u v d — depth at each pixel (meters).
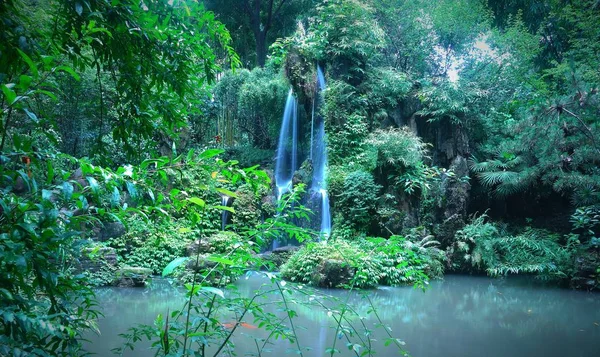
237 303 2.42
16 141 1.68
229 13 21.73
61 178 1.86
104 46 2.60
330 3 16.12
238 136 19.89
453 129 14.08
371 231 12.47
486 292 9.35
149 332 2.37
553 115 10.20
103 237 10.62
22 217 1.52
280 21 23.02
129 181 1.88
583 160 10.30
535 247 11.60
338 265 9.11
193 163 2.12
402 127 14.59
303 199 13.62
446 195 13.07
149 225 2.40
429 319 6.70
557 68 13.34
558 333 6.04
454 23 16.55
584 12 12.89
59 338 1.53
